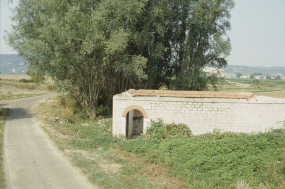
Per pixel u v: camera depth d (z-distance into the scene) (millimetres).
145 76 23609
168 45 31281
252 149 13234
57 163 11984
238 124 17422
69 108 26891
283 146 14305
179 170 11367
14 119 21750
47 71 23656
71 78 23141
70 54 21453
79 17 20484
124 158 13352
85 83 24375
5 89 47531
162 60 32094
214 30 29844
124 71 24062
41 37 21656
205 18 27766
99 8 21094
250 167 11078
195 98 17281
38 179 10188
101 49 21766
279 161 12164
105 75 25391
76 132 18688
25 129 18328
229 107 17359
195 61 30750
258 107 17344
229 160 11602
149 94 17297
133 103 17219
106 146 15273
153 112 17250
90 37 20859
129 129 19469
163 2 24906
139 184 10164
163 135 16078
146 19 25188
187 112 17281
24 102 32562
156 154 13195
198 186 9773
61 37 20375
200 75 31547
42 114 24219
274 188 9500
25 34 24516
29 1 23625
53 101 33188
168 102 17219
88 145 15109
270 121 17438
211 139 16141
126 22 23078
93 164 12141
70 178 10398
